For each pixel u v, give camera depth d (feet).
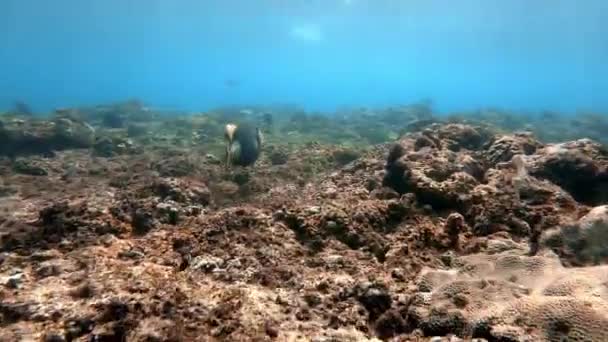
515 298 2.90
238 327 2.76
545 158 5.12
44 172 8.96
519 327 2.59
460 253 4.02
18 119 12.46
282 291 3.31
